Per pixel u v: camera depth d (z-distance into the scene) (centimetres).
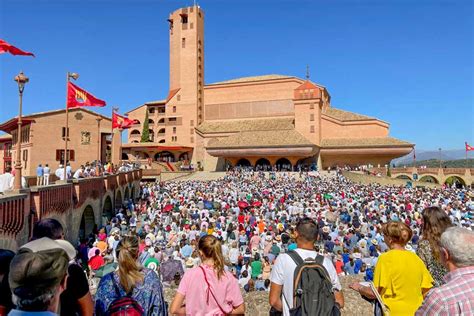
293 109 9344
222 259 473
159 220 2508
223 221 2325
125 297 421
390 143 7619
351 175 6450
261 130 8625
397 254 463
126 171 4306
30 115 4781
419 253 536
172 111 10000
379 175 6888
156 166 8381
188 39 10025
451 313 304
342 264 1433
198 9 10131
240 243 1944
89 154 5228
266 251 1683
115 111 4847
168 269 1111
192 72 9938
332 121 8381
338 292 458
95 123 5312
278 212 2712
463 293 306
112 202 3469
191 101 9869
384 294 456
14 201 1393
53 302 279
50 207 1786
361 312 779
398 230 486
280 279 452
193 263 1248
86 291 409
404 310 435
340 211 2656
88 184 2572
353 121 8238
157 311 445
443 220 478
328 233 1925
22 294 259
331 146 7950
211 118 10094
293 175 6744
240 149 7812
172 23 10362
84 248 1805
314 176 6303
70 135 5094
